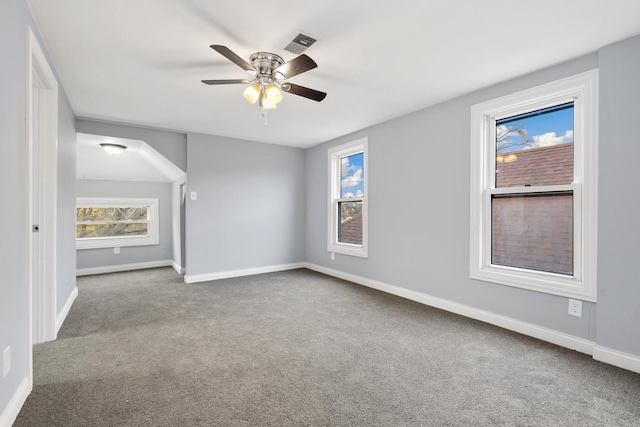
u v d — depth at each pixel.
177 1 1.72
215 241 4.66
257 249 5.05
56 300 2.59
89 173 5.16
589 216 2.24
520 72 2.58
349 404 1.68
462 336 2.58
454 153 3.16
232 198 4.80
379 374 2.00
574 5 1.74
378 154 4.05
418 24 1.93
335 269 4.87
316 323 2.88
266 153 5.12
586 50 2.23
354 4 1.75
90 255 5.19
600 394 1.77
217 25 1.95
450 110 3.19
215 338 2.55
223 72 2.59
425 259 3.46
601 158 2.17
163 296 3.77
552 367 2.07
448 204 3.21
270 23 1.93
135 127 4.14
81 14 1.82
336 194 4.94
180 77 2.67
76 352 2.29
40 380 1.90
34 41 1.79
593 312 2.24
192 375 1.97
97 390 1.80
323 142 5.08
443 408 1.65
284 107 3.42
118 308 3.31
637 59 2.02
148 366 2.08
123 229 5.59
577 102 2.39
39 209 2.43
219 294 3.85
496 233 2.91
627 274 2.05
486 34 2.04
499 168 2.91
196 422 1.54
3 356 1.41
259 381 1.91
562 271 2.48
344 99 3.19
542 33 2.02
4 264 1.41
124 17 1.86
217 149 4.66
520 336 2.57
